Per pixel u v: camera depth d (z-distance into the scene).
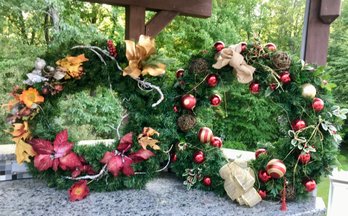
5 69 2.74
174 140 1.20
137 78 1.08
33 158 1.08
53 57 1.05
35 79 1.02
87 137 2.39
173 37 3.33
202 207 1.03
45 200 1.02
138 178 1.14
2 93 2.68
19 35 3.08
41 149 1.03
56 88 1.05
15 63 2.78
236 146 2.75
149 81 1.10
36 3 2.88
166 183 1.25
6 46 2.90
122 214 0.95
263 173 1.08
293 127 1.08
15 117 1.05
